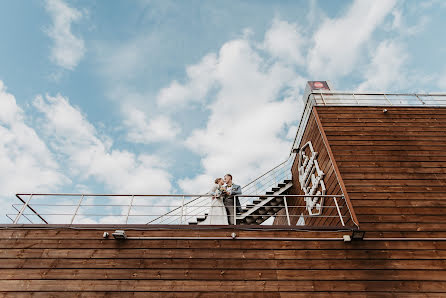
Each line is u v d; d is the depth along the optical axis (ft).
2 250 21.15
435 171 26.96
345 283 19.93
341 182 25.82
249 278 20.12
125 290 19.51
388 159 27.78
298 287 19.69
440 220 23.65
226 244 21.97
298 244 21.99
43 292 19.26
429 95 35.37
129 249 21.58
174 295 19.33
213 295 19.33
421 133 30.32
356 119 31.76
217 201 27.20
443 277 20.29
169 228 22.61
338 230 22.62
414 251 21.70
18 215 23.34
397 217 23.70
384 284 19.92
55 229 22.44
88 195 24.77
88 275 20.13
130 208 24.14
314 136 33.27
